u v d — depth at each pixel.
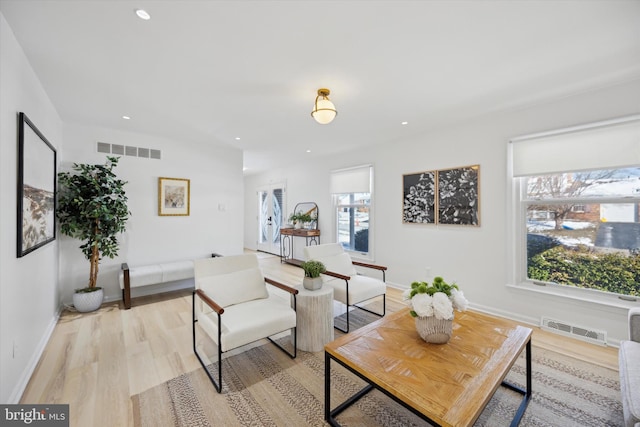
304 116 3.23
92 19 1.60
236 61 2.06
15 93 1.78
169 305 3.54
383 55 1.99
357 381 1.98
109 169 3.39
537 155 2.86
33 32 1.72
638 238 2.39
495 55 2.00
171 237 4.22
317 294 2.42
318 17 1.59
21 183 1.82
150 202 4.04
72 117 3.25
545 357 2.27
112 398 1.78
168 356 2.31
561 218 2.80
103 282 3.67
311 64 2.11
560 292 2.77
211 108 2.97
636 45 1.86
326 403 1.60
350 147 4.78
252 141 4.41
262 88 2.50
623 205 2.46
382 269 3.20
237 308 2.30
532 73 2.24
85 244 3.32
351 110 3.05
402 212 4.14
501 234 3.11
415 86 2.47
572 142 2.65
